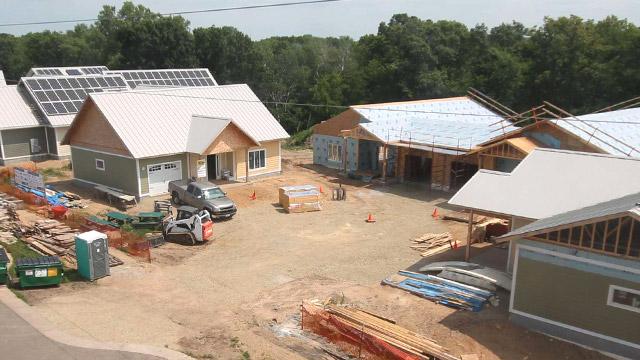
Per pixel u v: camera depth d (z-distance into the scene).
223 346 14.73
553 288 15.87
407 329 16.05
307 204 30.50
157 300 17.94
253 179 37.81
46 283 18.27
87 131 34.47
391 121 41.34
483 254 23.02
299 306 17.72
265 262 22.22
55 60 106.06
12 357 13.24
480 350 15.20
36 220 26.36
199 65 85.94
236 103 39.91
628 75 56.22
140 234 24.36
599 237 14.93
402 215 30.00
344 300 18.17
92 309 16.75
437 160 36.25
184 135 34.50
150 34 82.19
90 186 35.44
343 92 80.38
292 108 86.12
